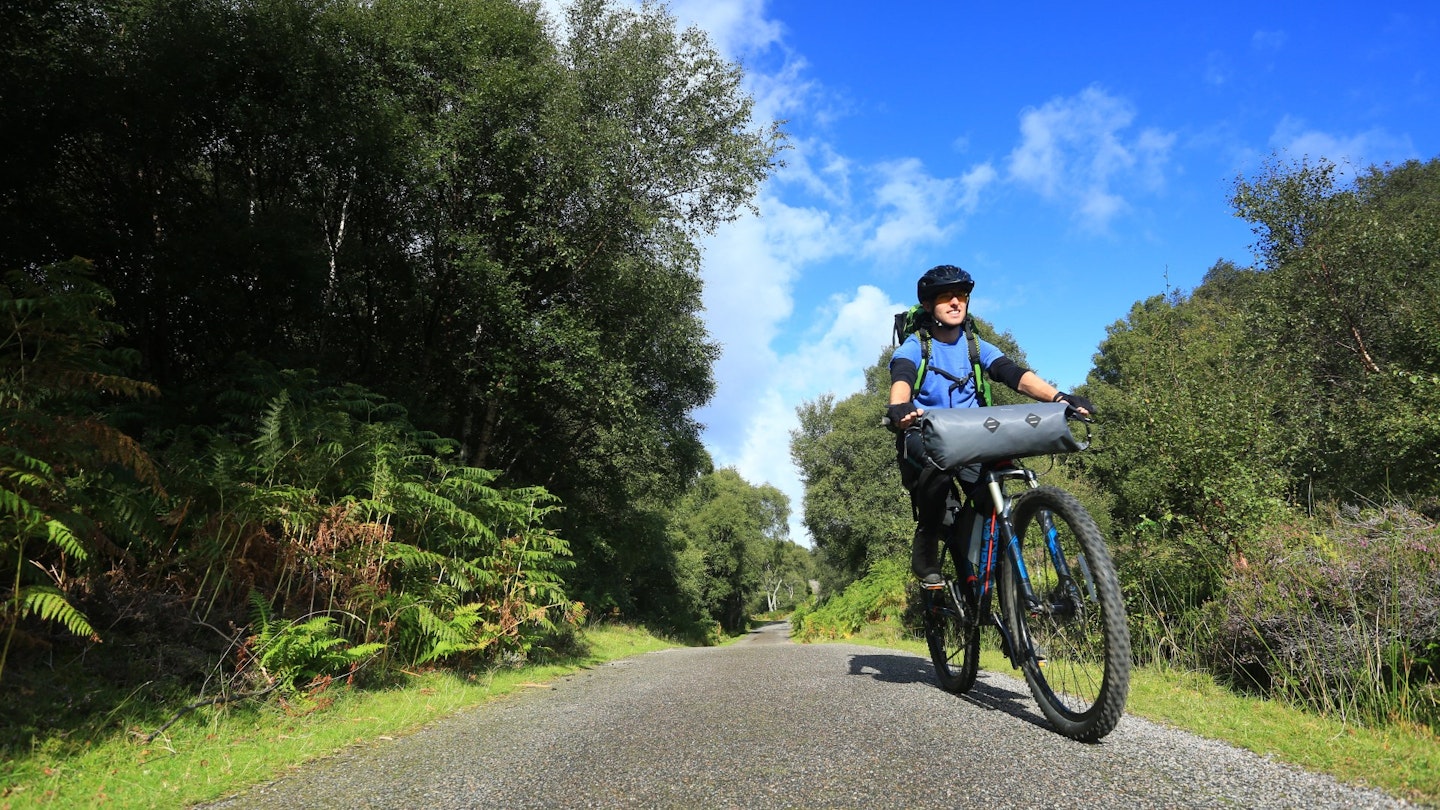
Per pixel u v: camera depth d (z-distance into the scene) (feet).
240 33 33.88
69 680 11.63
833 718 9.64
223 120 34.83
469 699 16.40
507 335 41.96
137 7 33.35
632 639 60.80
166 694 12.50
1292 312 46.01
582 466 59.47
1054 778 6.56
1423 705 9.80
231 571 16.03
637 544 74.90
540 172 41.70
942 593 11.46
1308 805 5.64
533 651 27.07
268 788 8.39
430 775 8.36
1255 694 13.55
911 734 8.46
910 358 10.98
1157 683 13.62
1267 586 14.02
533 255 43.55
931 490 10.49
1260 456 21.97
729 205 46.80
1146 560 20.59
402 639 19.20
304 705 13.88
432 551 22.04
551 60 43.73
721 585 173.37
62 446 12.16
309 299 34.71
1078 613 8.35
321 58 36.17
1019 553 9.48
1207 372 23.67
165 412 24.21
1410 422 31.45
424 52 40.52
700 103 45.50
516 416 46.75
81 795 8.17
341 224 39.58
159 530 14.32
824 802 6.27
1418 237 43.39
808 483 127.13
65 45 31.71
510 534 26.94
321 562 17.25
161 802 8.01
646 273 44.68
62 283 13.32
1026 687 12.22
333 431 18.89
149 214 33.47
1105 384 85.97
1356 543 13.64
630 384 44.01
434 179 38.45
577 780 7.50
